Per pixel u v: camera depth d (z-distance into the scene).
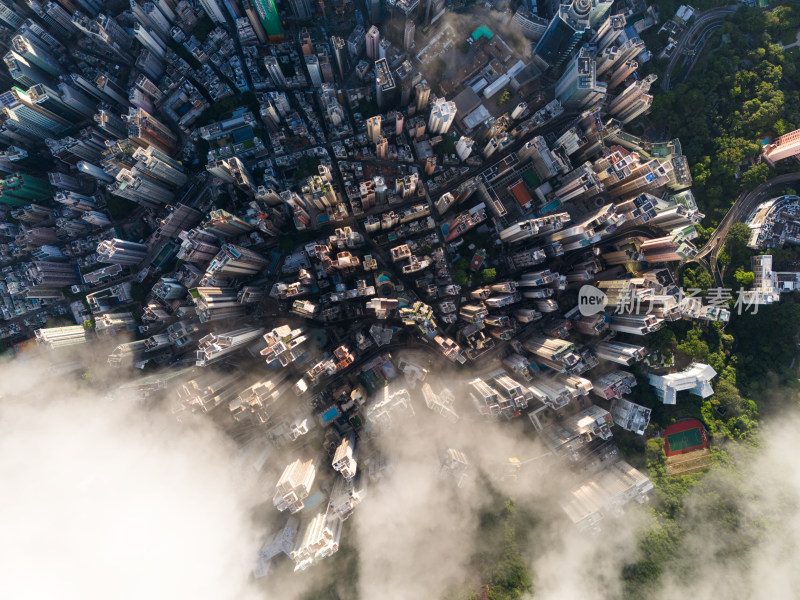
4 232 169.88
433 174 170.00
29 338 170.38
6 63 163.25
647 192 157.12
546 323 163.50
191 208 166.75
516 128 165.38
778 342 156.75
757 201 160.25
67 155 170.38
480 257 162.88
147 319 164.00
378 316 149.62
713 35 165.75
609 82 170.00
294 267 166.75
